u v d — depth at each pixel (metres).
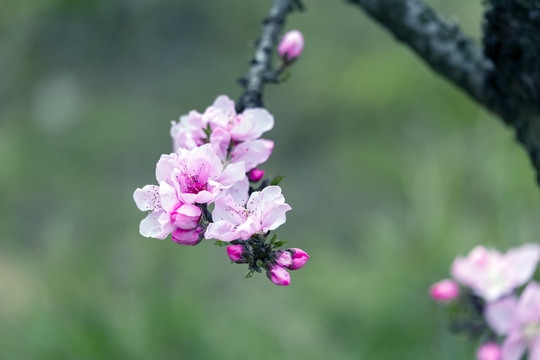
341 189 7.84
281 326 5.52
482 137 6.40
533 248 2.13
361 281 5.60
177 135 1.63
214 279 6.14
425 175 6.12
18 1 8.97
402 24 2.32
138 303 5.32
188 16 9.88
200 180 1.48
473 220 5.84
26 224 7.62
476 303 2.18
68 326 5.15
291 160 8.47
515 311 2.05
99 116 8.83
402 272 5.54
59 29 9.34
